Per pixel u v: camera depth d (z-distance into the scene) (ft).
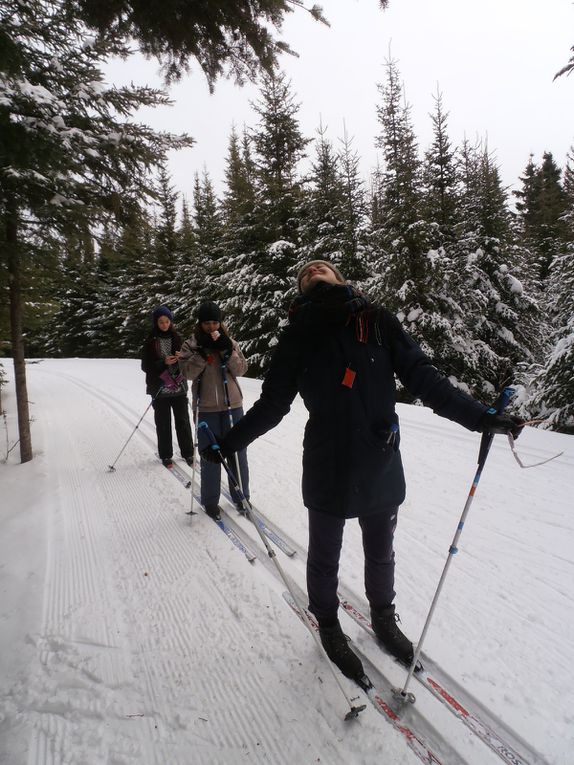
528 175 111.04
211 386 11.94
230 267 50.21
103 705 6.56
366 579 7.00
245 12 9.25
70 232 16.35
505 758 5.44
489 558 9.84
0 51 10.56
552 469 14.60
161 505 13.44
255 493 13.85
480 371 38.88
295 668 7.00
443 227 42.68
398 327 6.12
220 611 8.46
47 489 15.33
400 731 5.87
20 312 18.58
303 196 45.24
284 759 5.60
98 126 15.76
